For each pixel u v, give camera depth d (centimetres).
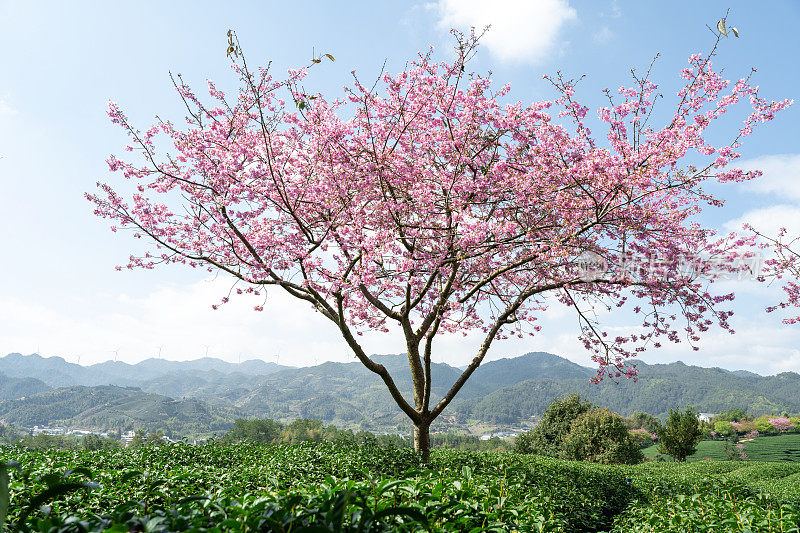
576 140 1056
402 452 1227
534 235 1054
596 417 3850
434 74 1080
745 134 942
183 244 1167
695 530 640
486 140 1108
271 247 1122
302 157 1191
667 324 1157
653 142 1023
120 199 1133
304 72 1079
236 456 1200
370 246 980
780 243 1114
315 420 6200
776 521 584
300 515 268
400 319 1297
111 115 1064
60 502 529
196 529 232
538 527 410
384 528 269
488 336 1343
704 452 7662
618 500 1321
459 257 1019
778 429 9788
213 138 1136
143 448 1198
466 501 392
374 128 1089
